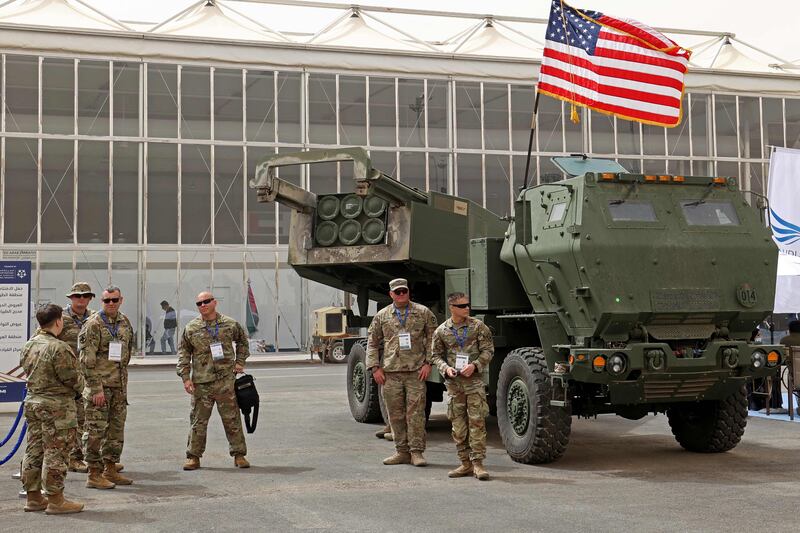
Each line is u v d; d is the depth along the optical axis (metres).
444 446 11.68
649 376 9.43
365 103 36.03
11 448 11.82
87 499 8.31
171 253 33.84
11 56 32.56
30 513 7.75
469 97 36.97
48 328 7.98
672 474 9.33
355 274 14.58
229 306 34.44
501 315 11.26
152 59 33.66
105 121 33.38
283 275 35.06
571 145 37.75
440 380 12.23
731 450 11.03
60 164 32.91
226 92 34.78
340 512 7.51
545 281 10.27
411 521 7.14
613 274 9.57
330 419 14.64
